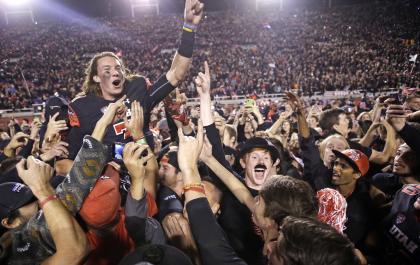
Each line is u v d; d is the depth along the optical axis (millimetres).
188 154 1824
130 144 1722
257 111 5680
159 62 30969
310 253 1271
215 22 43031
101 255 1730
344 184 2768
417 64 24297
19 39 38625
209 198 2570
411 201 2365
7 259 1587
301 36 37469
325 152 3344
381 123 4254
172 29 41531
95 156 1617
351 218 2711
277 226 1754
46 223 1578
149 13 52281
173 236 2090
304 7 51375
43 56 33312
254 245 2434
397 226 2400
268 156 2686
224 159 2561
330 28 39031
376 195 2951
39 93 23547
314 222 1414
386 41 34125
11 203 1947
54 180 2469
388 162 3699
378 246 2635
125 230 1806
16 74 27141
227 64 29984
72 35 39906
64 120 2691
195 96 23344
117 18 46000
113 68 2713
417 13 39594
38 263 1584
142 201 1709
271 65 27688
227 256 1581
